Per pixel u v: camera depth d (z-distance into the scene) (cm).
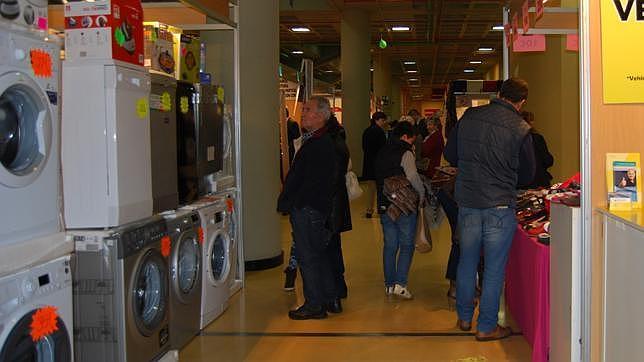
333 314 450
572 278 263
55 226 238
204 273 416
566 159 746
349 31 1397
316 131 419
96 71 291
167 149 361
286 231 820
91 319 291
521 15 423
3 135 216
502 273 375
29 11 221
